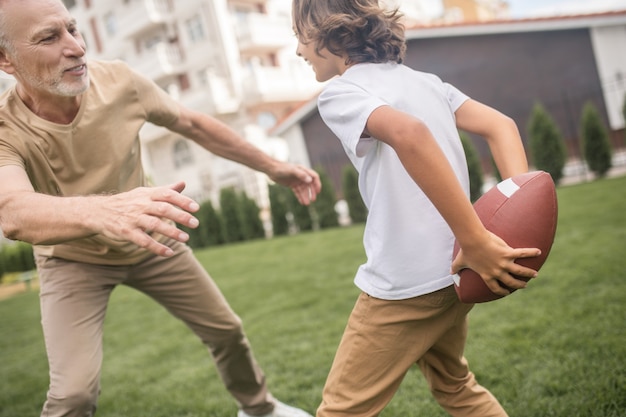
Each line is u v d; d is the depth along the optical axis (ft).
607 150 31.27
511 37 43.86
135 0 67.26
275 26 62.80
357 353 4.94
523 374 8.02
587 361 7.93
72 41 5.43
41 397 11.39
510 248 4.07
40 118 5.84
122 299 22.52
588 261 13.46
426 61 45.16
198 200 64.03
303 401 8.64
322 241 28.43
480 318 10.98
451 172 3.91
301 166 7.96
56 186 6.15
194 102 61.67
